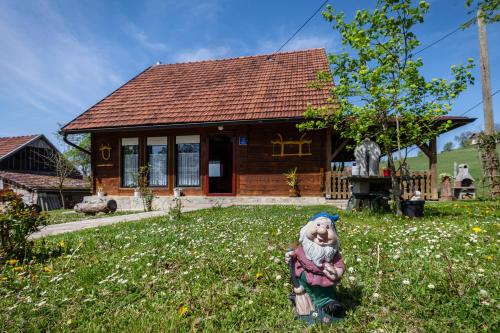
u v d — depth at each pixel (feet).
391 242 15.33
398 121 24.79
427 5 22.38
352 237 16.61
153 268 13.03
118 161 49.90
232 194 45.75
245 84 52.01
